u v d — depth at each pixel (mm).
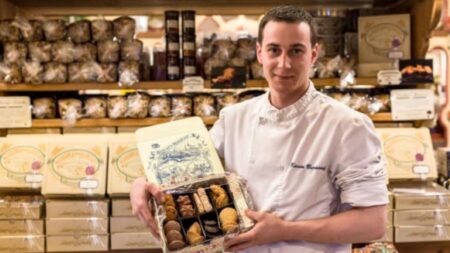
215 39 2262
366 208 1341
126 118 2166
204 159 1476
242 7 2484
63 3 2420
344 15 2381
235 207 1365
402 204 1960
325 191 1387
